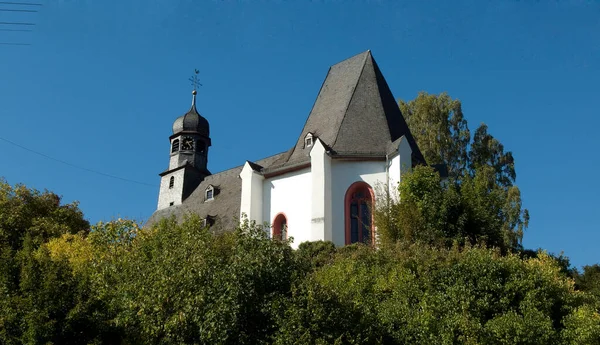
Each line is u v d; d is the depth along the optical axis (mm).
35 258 20594
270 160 47719
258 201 38844
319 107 42156
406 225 30562
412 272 24719
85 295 19703
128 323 19422
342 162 36531
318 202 34844
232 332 17172
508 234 46469
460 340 20234
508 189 49656
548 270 24891
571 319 22266
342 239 34938
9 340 18156
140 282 19141
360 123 38531
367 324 19109
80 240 29203
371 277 25297
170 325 17547
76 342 18812
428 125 53781
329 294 18062
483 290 22438
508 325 20375
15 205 36188
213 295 17859
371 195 35438
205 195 52156
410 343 20141
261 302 17953
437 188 32281
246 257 19094
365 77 41219
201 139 58594
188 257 19250
